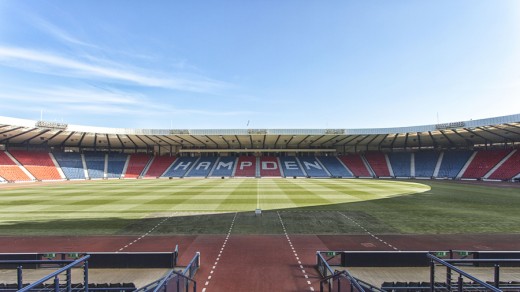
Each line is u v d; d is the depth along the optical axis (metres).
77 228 19.09
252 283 11.09
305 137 68.31
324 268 11.27
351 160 76.75
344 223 20.42
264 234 17.72
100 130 59.62
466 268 12.38
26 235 17.55
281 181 56.22
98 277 11.51
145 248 15.28
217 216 22.64
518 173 54.69
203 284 10.99
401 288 9.33
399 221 21.05
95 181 58.84
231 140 73.25
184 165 75.06
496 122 45.91
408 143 75.81
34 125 51.62
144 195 34.50
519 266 12.41
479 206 27.14
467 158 66.19
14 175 57.47
